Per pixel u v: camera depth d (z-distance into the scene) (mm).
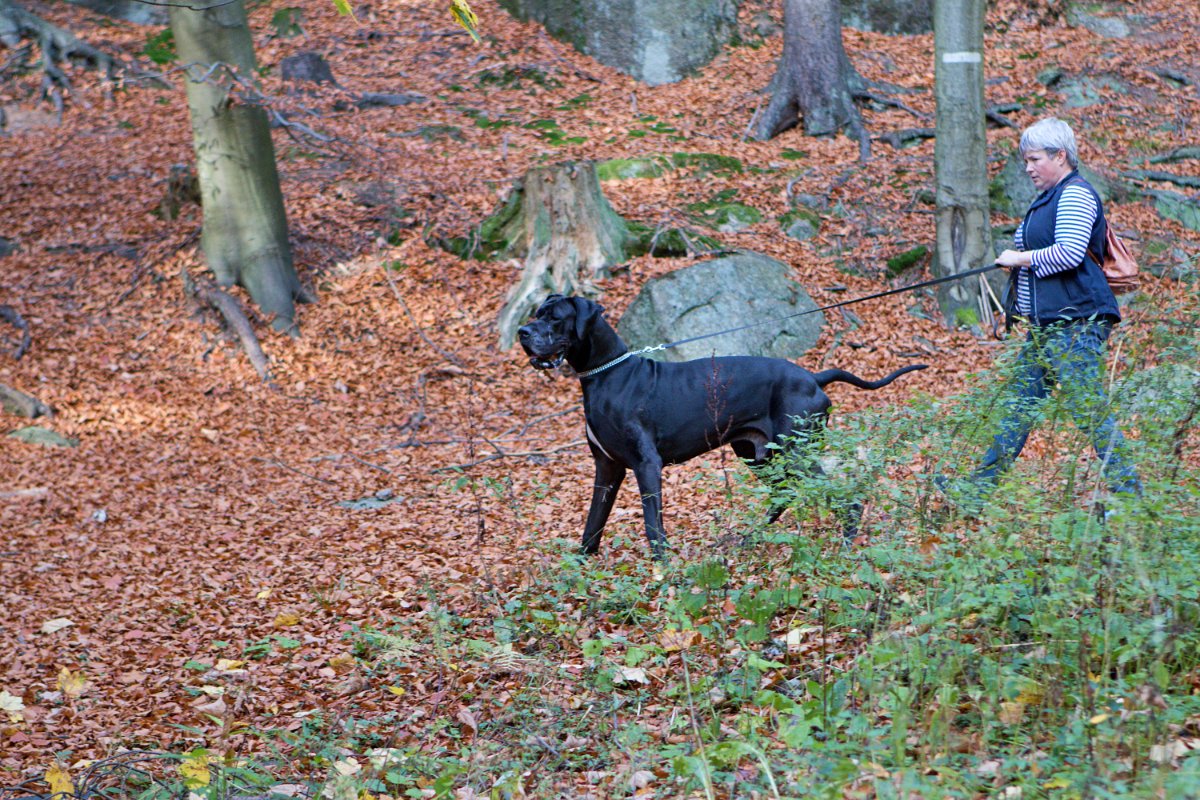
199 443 11961
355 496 10188
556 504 8867
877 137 17953
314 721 5230
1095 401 4922
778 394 6684
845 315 13125
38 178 17891
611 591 6012
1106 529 4223
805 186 16219
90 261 15688
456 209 15992
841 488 4930
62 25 22422
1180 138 17188
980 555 4379
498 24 22312
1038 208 6160
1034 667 4062
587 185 14031
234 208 14594
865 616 4648
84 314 14727
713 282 12578
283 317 14445
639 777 4184
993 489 4871
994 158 16359
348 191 16672
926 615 4031
